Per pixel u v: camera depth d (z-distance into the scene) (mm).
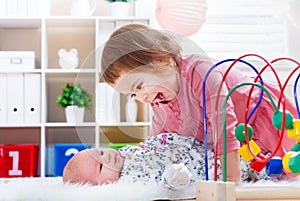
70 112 2891
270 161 1352
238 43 2973
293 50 2924
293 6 2801
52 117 3162
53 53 3207
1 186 1295
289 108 1716
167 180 1193
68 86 2965
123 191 1139
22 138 3141
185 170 1193
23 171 2846
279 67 2869
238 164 1337
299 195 1061
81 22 3037
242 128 1203
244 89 1622
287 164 1042
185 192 1217
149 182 1250
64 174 1537
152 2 3105
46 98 3111
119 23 2928
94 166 1488
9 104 2906
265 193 1054
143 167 1379
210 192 1077
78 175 1507
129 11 3215
